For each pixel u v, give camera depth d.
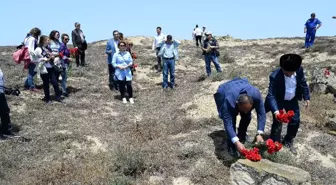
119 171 6.57
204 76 14.88
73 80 14.25
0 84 7.90
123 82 11.59
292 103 6.89
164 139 8.03
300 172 5.72
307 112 9.48
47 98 10.76
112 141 8.15
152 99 12.02
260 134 6.44
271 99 6.68
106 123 9.41
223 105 6.26
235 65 19.31
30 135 8.29
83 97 11.90
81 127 8.95
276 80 6.60
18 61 11.22
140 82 15.32
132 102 11.61
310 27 21.45
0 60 19.08
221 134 7.91
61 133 8.37
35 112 9.85
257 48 27.25
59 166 6.72
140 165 6.64
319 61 18.25
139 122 9.26
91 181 6.18
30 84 11.73
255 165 5.82
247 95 5.91
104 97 12.13
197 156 6.97
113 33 12.84
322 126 8.70
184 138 7.83
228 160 6.73
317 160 7.03
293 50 22.50
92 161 7.03
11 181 6.30
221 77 13.59
